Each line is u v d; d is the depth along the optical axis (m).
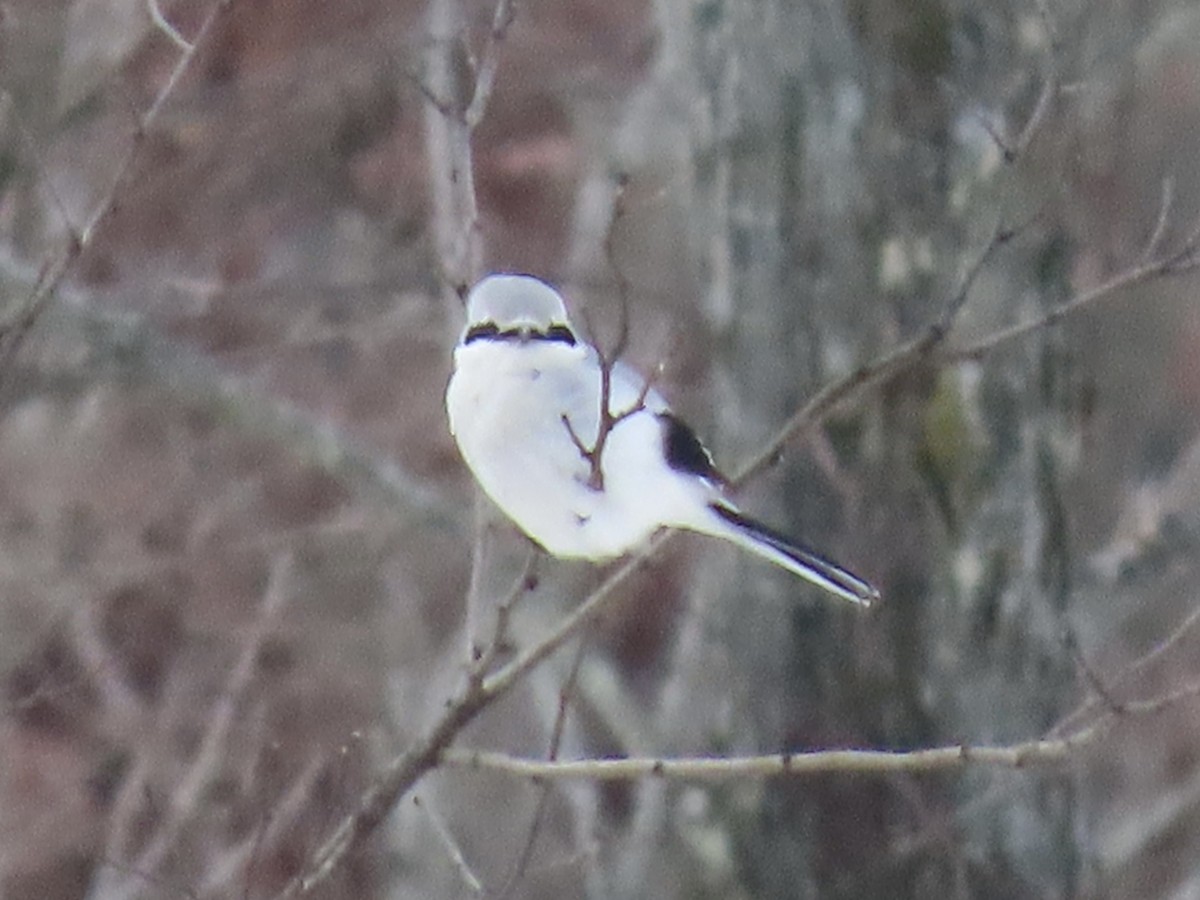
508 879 8.95
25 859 14.81
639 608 14.02
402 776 8.75
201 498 15.87
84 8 14.13
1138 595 13.94
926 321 11.16
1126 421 15.28
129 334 13.26
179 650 15.55
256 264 16.28
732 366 11.53
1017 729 11.22
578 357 9.19
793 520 11.26
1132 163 13.38
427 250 12.81
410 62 15.76
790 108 11.40
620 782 13.30
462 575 15.89
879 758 8.29
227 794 14.34
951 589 11.20
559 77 17.03
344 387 16.31
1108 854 13.37
